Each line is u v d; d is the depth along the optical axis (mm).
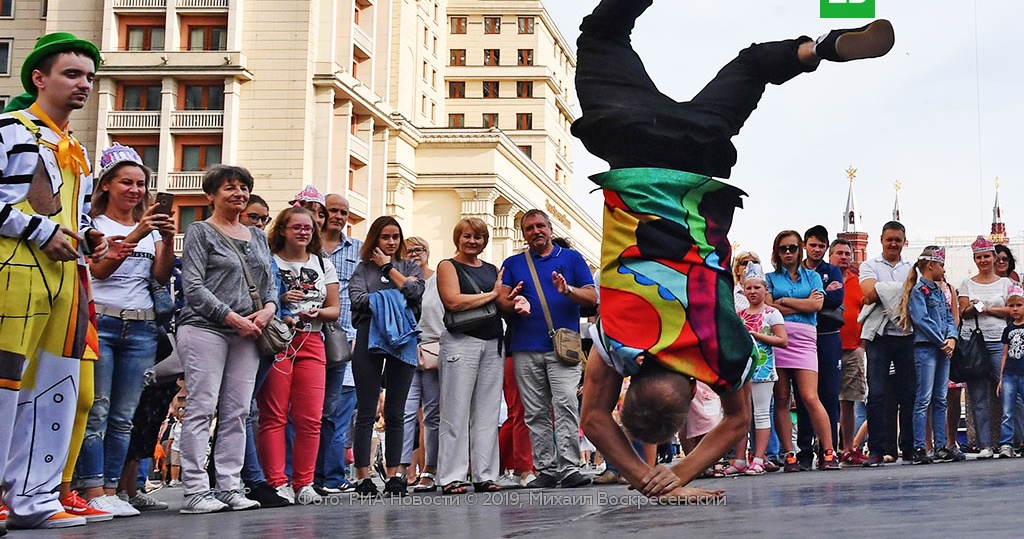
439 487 7898
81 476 5758
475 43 67562
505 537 2727
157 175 41719
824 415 9438
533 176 57938
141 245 6117
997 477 4766
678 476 3734
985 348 11398
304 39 42500
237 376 6223
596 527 2885
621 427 3785
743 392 3678
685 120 3545
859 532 2361
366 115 46594
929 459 10336
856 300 10672
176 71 41531
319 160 43031
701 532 2570
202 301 6023
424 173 51281
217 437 6254
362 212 46281
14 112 4859
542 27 68500
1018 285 11594
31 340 4590
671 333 3408
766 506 3410
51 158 4793
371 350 7438
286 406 6695
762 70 3631
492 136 50875
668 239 3465
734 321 3457
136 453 6930
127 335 5992
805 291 9547
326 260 7234
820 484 5219
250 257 6301
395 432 7527
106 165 6289
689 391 3453
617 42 3684
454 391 7531
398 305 7508
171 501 8586
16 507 4625
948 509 2879
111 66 41562
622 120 3562
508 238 53562
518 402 8875
